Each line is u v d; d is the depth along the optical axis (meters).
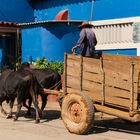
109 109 11.58
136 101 10.89
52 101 19.23
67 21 20.42
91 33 13.24
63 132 12.40
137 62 11.04
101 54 13.26
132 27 19.33
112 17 20.28
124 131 12.52
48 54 21.75
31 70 14.91
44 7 24.22
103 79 11.67
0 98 14.88
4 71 14.86
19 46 24.23
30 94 14.09
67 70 12.61
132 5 19.28
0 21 24.00
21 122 14.27
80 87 12.27
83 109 11.68
